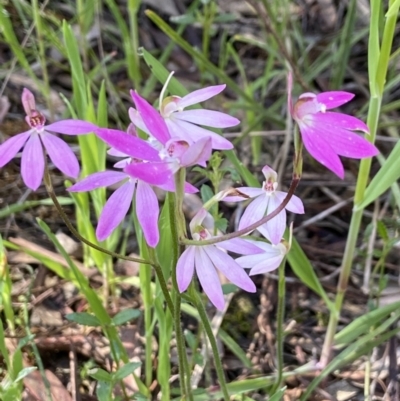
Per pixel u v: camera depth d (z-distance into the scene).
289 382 0.27
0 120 0.37
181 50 0.45
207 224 0.27
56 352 0.27
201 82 0.42
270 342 0.28
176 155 0.13
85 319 0.22
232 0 0.48
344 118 0.14
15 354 0.22
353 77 0.42
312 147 0.14
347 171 0.37
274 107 0.39
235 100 0.42
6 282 0.25
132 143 0.13
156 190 0.33
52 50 0.42
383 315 0.26
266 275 0.31
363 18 0.45
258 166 0.37
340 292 0.26
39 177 0.14
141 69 0.43
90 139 0.26
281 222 0.17
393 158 0.23
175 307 0.18
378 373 0.28
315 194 0.36
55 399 0.25
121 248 0.33
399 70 0.41
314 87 0.43
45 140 0.14
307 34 0.46
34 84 0.40
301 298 0.31
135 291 0.31
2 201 0.34
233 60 0.45
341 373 0.28
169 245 0.21
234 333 0.29
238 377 0.27
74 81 0.27
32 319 0.29
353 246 0.25
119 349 0.23
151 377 0.26
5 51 0.42
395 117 0.40
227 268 0.16
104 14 0.46
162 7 0.46
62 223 0.33
